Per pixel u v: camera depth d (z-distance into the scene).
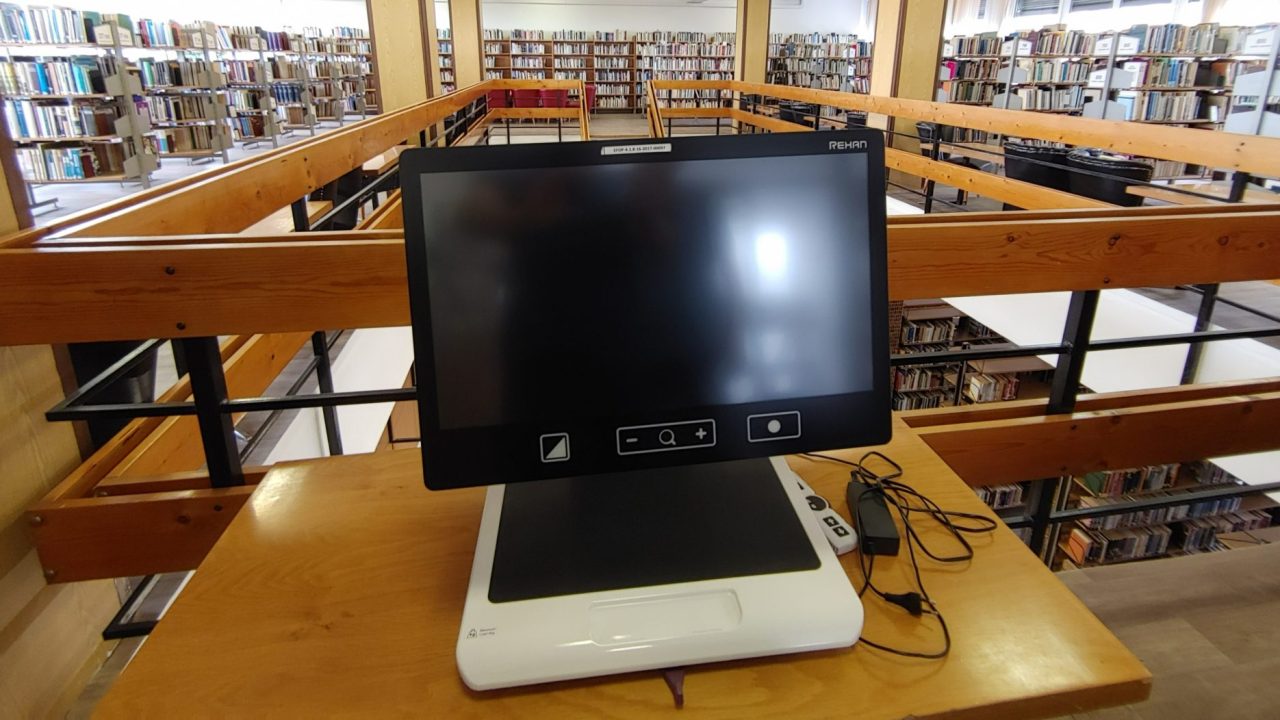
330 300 1.12
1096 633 0.63
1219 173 5.70
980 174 4.25
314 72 11.16
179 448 1.59
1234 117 5.91
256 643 0.62
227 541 0.76
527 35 14.62
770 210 0.69
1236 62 7.30
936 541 0.75
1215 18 7.95
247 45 8.89
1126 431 1.52
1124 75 7.87
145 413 1.17
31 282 1.05
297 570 0.71
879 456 0.92
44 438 1.29
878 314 0.71
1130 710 1.24
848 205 0.70
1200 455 1.57
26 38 5.68
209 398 1.17
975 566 0.71
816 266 0.70
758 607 0.61
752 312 0.69
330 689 0.58
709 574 0.64
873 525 0.74
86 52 6.46
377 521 0.79
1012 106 8.61
